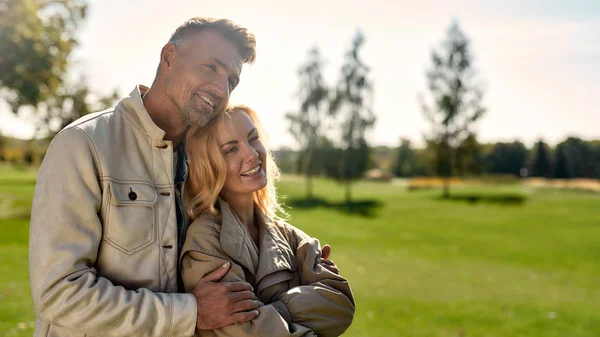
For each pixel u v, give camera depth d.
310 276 2.38
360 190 61.06
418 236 25.22
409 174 93.38
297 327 2.11
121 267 1.95
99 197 1.93
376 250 20.12
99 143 1.96
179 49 2.12
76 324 1.80
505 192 54.84
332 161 52.12
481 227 29.62
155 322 1.88
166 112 2.16
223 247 2.20
